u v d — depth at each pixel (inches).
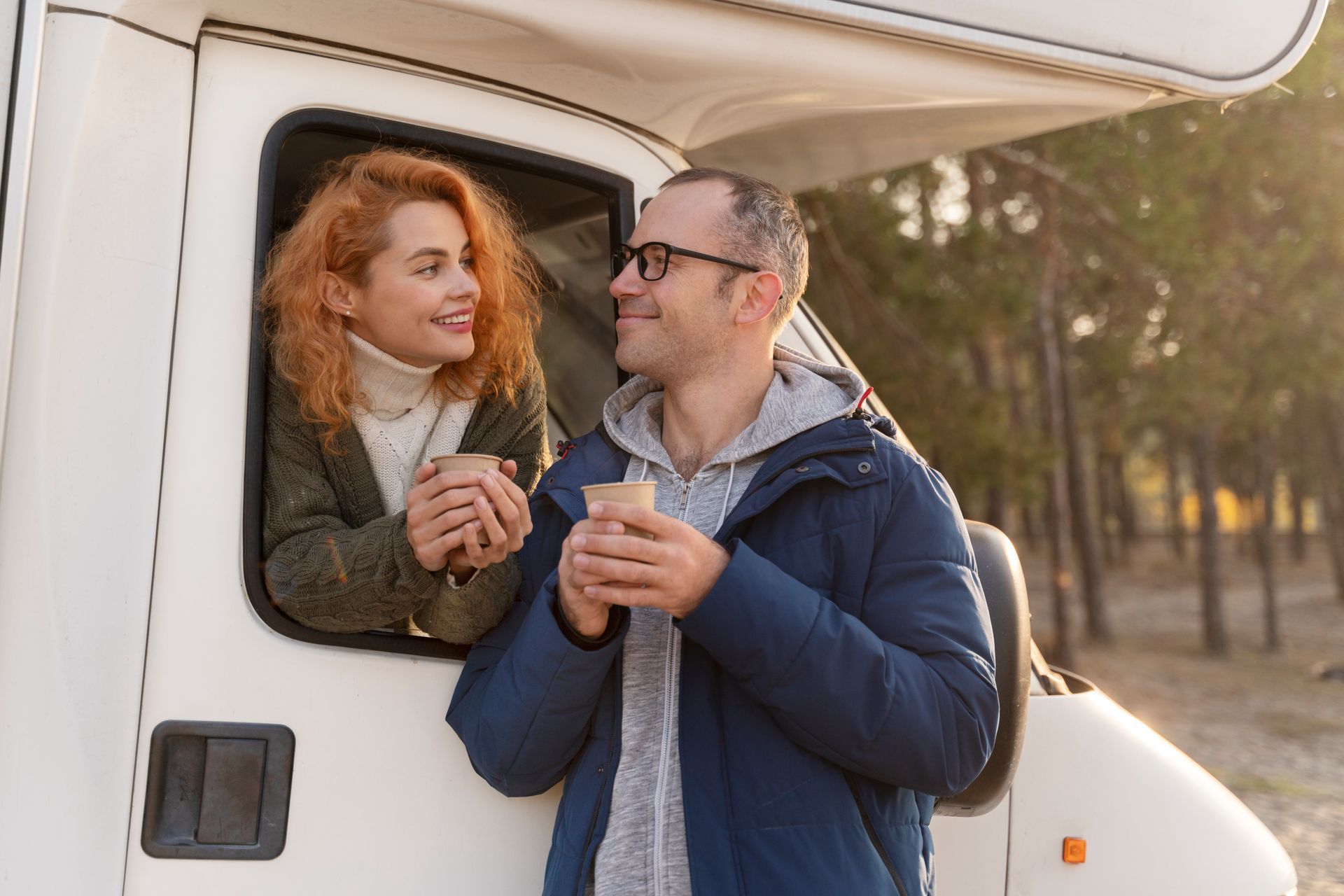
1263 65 78.8
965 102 75.5
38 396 56.4
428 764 64.6
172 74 62.0
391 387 69.1
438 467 60.3
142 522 59.7
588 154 76.2
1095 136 306.2
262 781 60.8
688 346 71.1
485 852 65.4
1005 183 377.4
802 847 60.5
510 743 61.2
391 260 65.6
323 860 61.6
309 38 67.0
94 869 56.6
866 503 65.4
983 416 325.1
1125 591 998.4
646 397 76.0
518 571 67.7
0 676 54.9
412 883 63.4
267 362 65.8
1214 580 618.2
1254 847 87.8
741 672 59.2
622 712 65.8
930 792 61.9
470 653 66.3
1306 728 414.6
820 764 62.4
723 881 60.2
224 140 64.8
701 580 58.5
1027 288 333.1
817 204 303.6
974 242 329.1
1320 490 1251.8
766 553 65.6
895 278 324.5
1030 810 82.1
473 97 72.3
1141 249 318.0
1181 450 1270.9
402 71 70.1
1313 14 80.0
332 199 65.6
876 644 60.2
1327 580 1086.4
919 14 70.6
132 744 58.5
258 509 63.5
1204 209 316.2
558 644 60.1
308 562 61.6
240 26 65.4
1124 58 75.2
